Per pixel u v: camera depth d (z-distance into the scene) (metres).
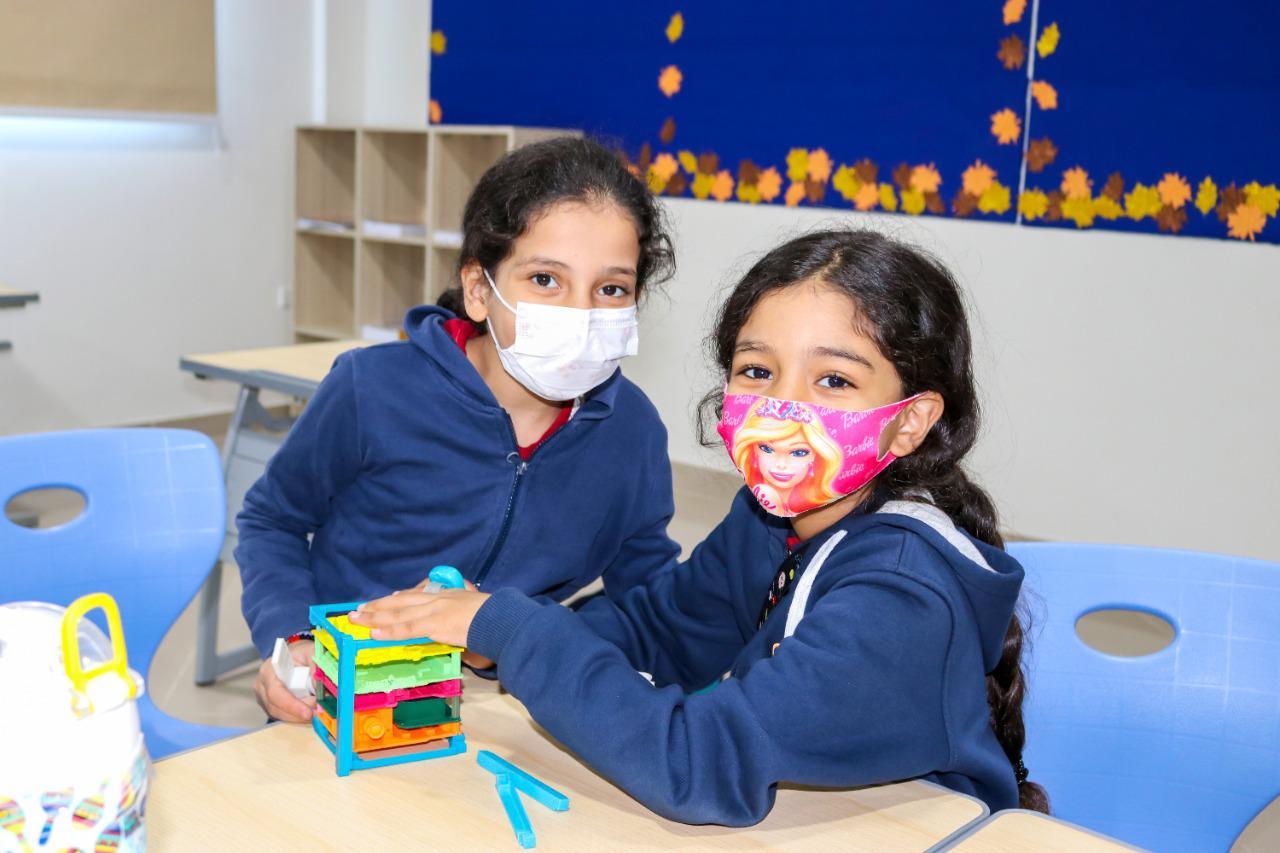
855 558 0.96
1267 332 3.12
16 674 0.59
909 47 3.67
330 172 5.17
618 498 1.39
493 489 1.32
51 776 0.58
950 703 0.90
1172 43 3.17
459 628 0.92
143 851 0.64
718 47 4.10
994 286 3.61
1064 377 3.51
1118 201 3.33
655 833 0.82
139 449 1.35
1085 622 3.26
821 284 0.96
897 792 0.90
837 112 3.86
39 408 4.41
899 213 3.78
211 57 4.66
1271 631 1.12
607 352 1.23
